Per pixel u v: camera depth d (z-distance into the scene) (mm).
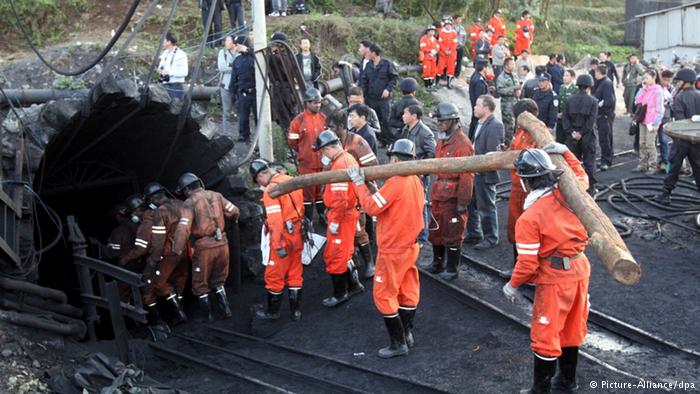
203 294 8914
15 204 8016
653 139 12773
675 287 7938
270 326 8359
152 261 8875
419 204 6672
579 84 10781
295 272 8273
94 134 10344
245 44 12836
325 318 8242
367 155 8414
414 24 20250
